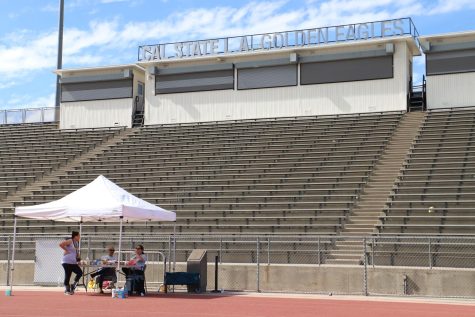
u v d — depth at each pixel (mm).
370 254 21734
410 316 13672
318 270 20156
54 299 17328
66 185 32406
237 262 23781
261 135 34500
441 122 31438
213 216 27234
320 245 21609
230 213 27016
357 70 34812
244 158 32375
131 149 36031
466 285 18438
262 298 18094
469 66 32906
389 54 34188
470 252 20516
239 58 37312
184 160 33406
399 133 31500
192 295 18875
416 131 31281
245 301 17078
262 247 24016
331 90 35156
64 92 41781
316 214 25812
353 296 18812
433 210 24125
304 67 35875
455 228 22734
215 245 24859
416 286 18938
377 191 26703
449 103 32969
